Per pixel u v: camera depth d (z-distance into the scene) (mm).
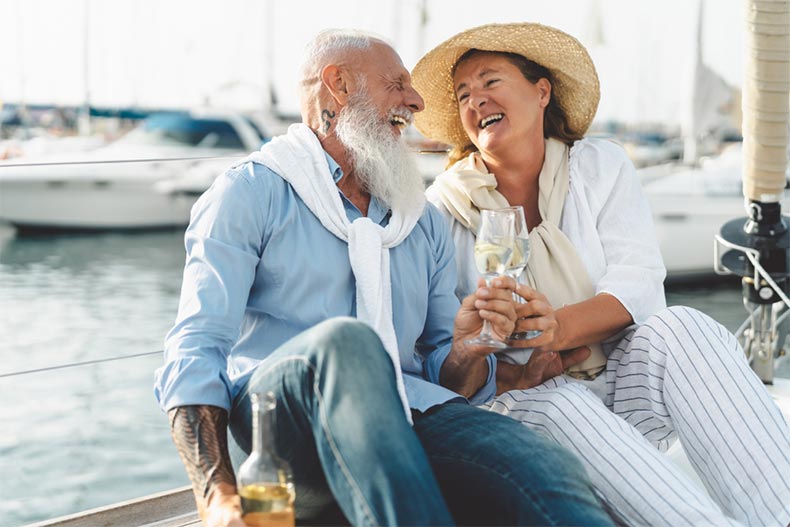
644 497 1711
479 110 2180
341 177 1910
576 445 1809
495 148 2172
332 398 1414
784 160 2645
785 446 1757
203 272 1737
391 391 1419
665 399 1891
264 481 1398
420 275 1969
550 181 2205
